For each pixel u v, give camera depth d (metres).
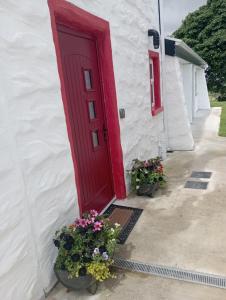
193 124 10.32
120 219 3.46
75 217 2.72
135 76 4.54
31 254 2.12
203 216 3.39
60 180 2.47
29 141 2.09
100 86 3.69
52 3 2.35
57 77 2.41
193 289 2.27
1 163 1.83
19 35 1.99
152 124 5.51
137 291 2.29
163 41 5.95
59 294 2.33
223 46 20.39
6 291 1.89
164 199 3.96
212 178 4.64
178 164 5.59
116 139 3.86
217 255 2.65
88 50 3.37
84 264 2.19
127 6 4.13
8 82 1.90
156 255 2.72
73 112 3.05
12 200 1.92
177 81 6.34
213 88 21.88
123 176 4.04
